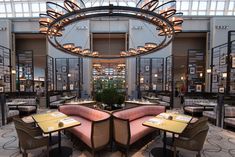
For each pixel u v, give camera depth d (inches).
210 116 230.1
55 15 132.2
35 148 108.7
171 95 343.6
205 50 502.3
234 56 276.4
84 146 136.6
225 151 135.1
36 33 485.1
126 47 492.1
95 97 199.9
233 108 202.2
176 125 118.0
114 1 334.0
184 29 479.2
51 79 475.2
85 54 259.0
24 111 255.9
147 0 118.0
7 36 469.1
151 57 481.1
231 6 553.0
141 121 164.9
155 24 141.6
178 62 625.6
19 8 573.6
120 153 129.6
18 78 482.0
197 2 553.0
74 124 118.3
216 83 411.5
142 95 418.3
